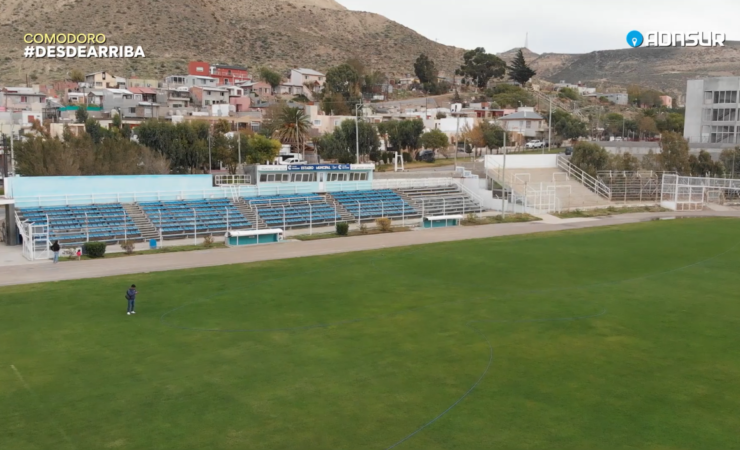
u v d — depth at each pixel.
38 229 59.34
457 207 85.88
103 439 22.00
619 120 198.38
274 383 27.00
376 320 36.41
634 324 35.97
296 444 21.78
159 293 42.00
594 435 22.53
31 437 22.14
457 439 22.17
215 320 36.09
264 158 114.38
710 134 146.00
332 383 27.03
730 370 28.84
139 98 173.88
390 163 134.62
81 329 34.19
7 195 65.62
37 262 52.28
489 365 29.25
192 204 73.19
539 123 172.88
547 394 26.03
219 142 110.81
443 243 62.69
